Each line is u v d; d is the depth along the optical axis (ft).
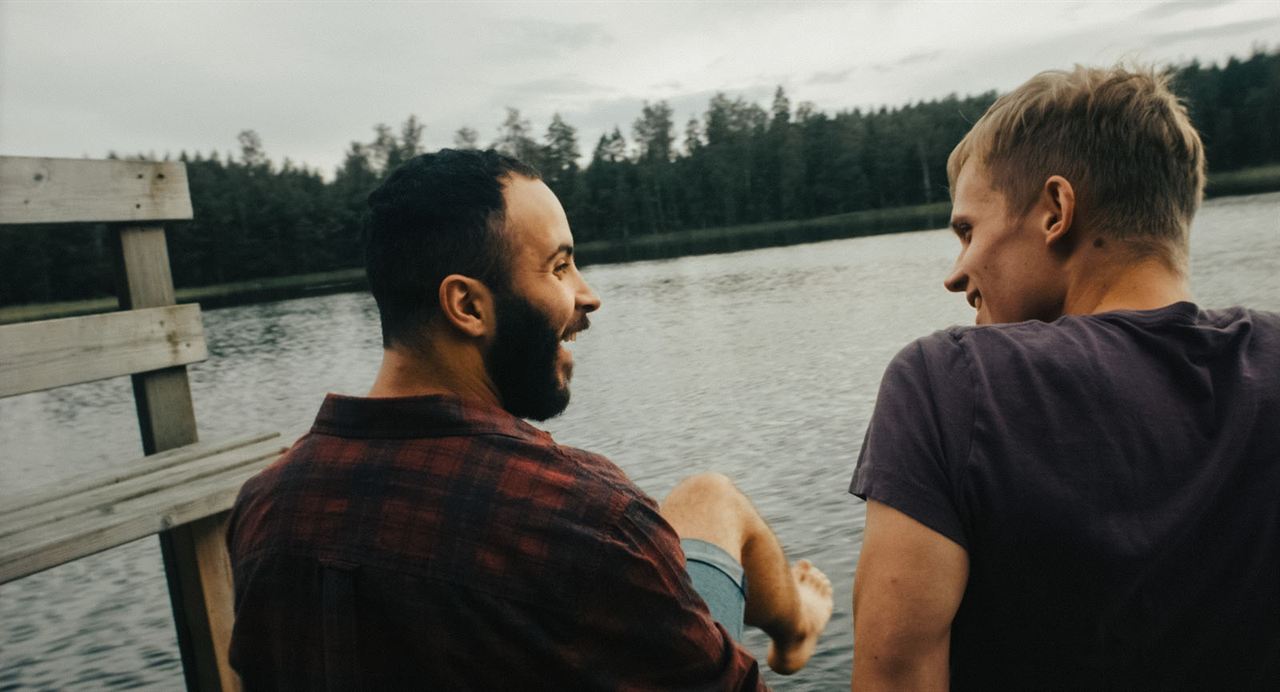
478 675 2.79
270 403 31.12
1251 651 2.53
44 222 7.91
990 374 2.72
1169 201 2.97
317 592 2.90
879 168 268.62
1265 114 200.23
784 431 18.06
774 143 287.89
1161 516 2.49
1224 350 2.69
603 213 285.02
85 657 11.09
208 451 8.62
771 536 6.19
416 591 2.77
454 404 2.96
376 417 2.99
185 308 9.02
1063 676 2.62
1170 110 3.00
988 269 3.24
